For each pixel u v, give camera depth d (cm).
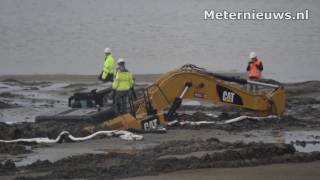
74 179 6150
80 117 8588
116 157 7019
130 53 19150
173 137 8262
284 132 8769
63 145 7788
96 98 9412
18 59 17962
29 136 8156
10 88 13550
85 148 7581
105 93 9525
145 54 19025
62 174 6281
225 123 9212
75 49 19600
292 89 12950
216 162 6744
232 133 8656
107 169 6450
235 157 6962
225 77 9219
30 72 16100
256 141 8075
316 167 6650
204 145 7544
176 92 8969
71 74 15725
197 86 9025
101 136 8138
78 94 9462
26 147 7706
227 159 6894
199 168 6525
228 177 6191
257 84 9362
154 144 7781
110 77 11138
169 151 7269
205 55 19100
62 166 6656
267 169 6538
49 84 14212
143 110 8912
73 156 7062
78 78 15138
